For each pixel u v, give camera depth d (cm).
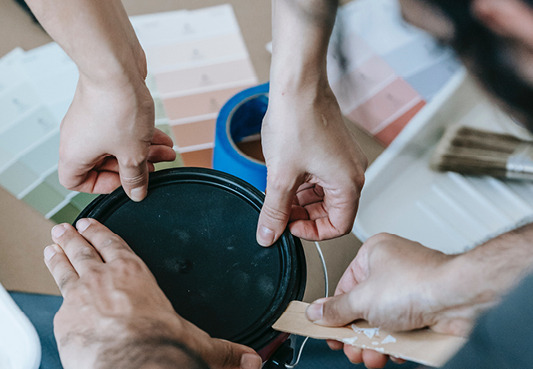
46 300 76
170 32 103
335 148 59
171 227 63
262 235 61
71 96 95
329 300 56
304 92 55
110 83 57
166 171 67
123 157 63
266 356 59
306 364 74
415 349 48
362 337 52
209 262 60
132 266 55
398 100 91
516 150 80
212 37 103
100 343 47
